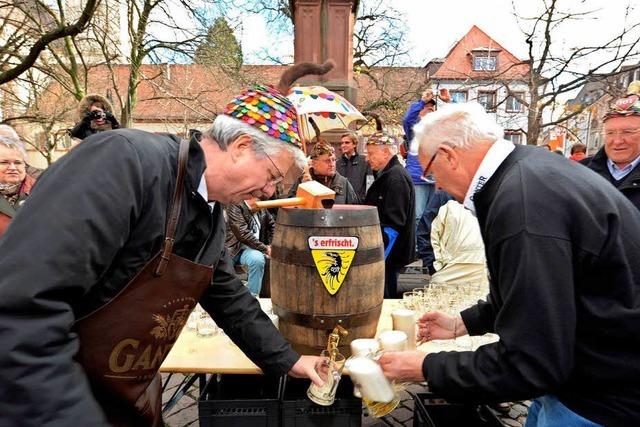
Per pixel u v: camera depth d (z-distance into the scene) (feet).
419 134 4.23
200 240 3.47
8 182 8.27
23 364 2.31
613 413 3.52
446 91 13.99
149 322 3.18
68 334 2.55
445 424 6.11
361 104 50.83
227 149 3.51
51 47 28.60
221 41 30.76
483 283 8.20
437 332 5.55
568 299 3.18
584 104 30.91
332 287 5.22
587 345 3.51
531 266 3.18
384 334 4.76
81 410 2.50
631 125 8.35
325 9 16.65
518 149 3.89
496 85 35.68
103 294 3.07
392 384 4.15
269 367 4.75
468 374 3.51
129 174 2.84
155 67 34.53
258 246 12.51
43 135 48.14
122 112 31.94
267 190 3.75
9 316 2.32
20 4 24.70
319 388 4.60
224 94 38.19
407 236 10.81
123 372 3.22
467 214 8.99
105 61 30.53
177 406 8.50
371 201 11.05
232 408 5.47
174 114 47.06
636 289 3.35
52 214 2.51
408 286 13.87
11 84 35.55
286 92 5.63
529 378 3.19
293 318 5.44
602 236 3.28
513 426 7.97
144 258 3.10
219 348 5.60
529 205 3.31
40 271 2.38
